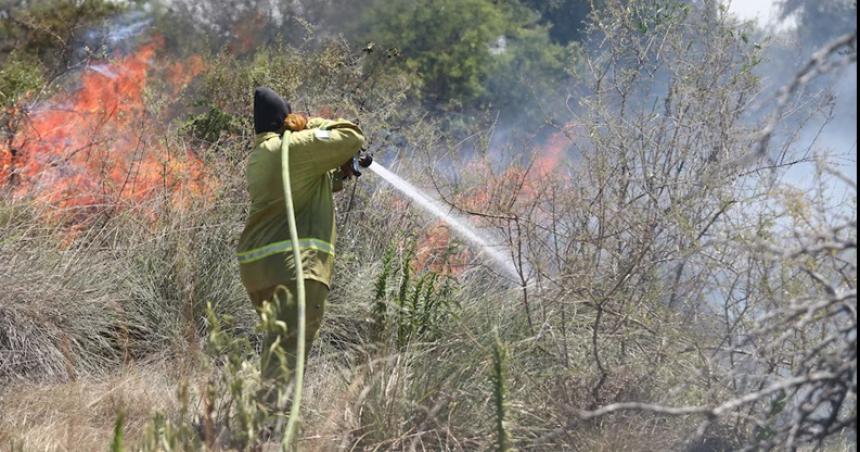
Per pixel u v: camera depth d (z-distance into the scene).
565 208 8.04
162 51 20.69
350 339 8.67
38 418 7.17
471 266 9.02
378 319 7.45
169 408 6.92
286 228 7.41
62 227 9.71
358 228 9.88
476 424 6.83
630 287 7.33
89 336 8.58
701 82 8.21
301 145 7.39
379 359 6.79
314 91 11.47
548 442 6.60
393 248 7.87
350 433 6.64
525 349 7.38
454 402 6.86
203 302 8.91
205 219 9.52
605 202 7.68
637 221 7.42
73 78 17.56
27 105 11.77
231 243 9.37
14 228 9.05
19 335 8.25
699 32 8.94
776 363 6.16
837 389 4.86
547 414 6.75
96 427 7.07
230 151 10.55
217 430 6.14
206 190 9.91
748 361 6.29
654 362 6.82
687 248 6.95
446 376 7.04
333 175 7.93
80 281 8.74
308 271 7.29
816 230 5.06
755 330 4.94
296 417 5.84
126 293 8.94
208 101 13.35
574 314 7.48
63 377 8.08
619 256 7.44
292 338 7.20
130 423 7.04
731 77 8.36
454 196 9.45
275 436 6.59
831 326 5.93
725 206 6.81
